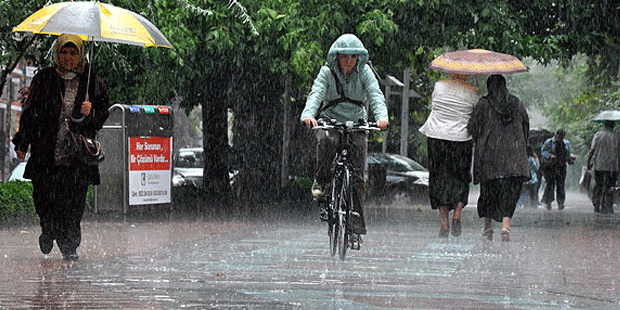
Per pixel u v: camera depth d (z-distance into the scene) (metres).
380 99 23.98
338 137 24.03
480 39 47.59
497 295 17.59
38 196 23.83
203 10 45.22
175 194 56.56
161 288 17.97
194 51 46.25
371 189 72.88
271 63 49.16
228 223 40.56
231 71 60.03
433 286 18.73
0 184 38.91
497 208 31.69
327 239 31.00
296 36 45.97
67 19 24.73
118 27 25.20
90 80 24.34
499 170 31.41
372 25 45.16
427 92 103.38
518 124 31.69
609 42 51.09
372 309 15.56
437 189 32.78
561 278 20.66
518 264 23.66
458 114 32.62
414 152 112.38
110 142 42.44
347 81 24.22
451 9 47.25
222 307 15.64
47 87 23.83
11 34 40.91
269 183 63.03
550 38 49.16
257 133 62.78
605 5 49.75
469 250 27.73
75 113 24.05
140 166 42.72
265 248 27.33
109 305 15.81
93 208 42.94
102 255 24.97
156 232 34.19
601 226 43.81
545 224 44.97
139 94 46.31
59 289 17.78
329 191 24.41
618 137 59.91
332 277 19.94
